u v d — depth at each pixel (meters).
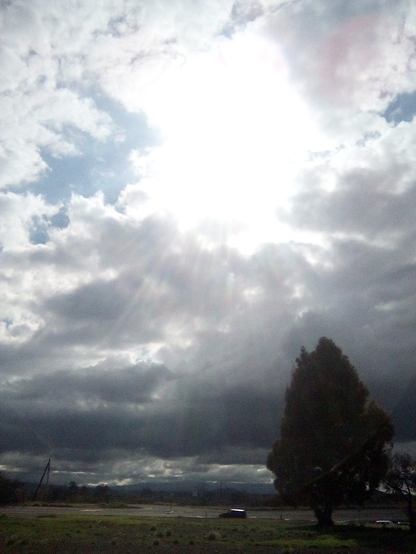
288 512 39.53
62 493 58.66
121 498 58.31
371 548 19.70
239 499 34.38
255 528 25.92
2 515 31.39
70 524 27.34
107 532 23.83
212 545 19.86
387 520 35.12
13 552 18.23
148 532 24.16
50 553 17.97
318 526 23.48
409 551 19.05
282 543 20.23
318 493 15.84
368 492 17.36
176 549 18.84
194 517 34.31
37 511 39.56
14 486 50.56
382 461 17.28
